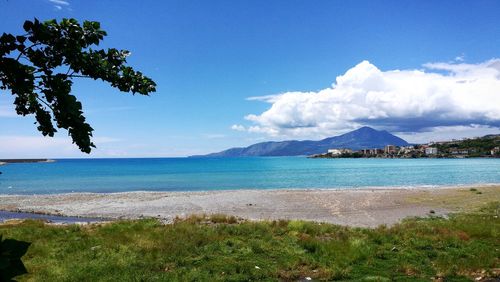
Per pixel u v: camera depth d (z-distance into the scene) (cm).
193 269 1239
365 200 4106
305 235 1811
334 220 2852
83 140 360
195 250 1509
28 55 347
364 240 1681
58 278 1154
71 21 357
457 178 8644
